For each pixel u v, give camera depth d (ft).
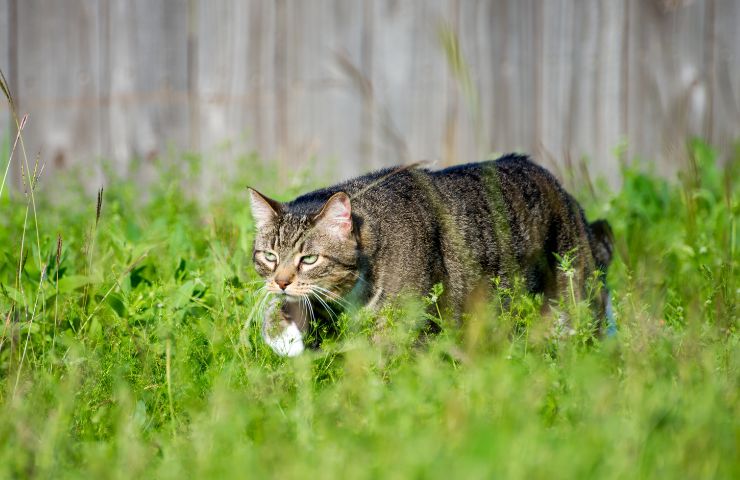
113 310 23.59
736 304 22.82
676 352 19.67
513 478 14.34
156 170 40.70
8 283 26.14
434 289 22.45
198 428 17.51
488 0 39.11
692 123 39.42
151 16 40.27
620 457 15.10
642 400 16.72
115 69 40.63
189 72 40.47
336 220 23.49
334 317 24.26
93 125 40.88
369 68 39.70
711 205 31.71
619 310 22.75
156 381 20.67
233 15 40.09
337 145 40.09
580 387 17.71
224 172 37.24
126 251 27.07
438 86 39.47
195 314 24.63
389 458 15.05
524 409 16.67
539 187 26.27
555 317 22.21
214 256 26.35
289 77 40.09
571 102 39.47
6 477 16.11
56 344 22.61
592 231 27.68
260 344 22.30
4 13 40.57
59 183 39.93
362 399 18.22
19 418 17.47
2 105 40.73
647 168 38.50
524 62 39.34
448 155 35.88
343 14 39.55
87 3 40.42
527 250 25.44
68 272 26.30
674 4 38.93
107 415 19.17
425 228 23.91
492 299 24.67
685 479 14.83
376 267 23.57
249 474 15.10
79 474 16.24
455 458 14.98
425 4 39.22
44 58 40.73
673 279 26.30
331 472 14.89
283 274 23.75
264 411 18.33
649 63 39.22
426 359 19.21
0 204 33.63
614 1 39.04
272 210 24.53
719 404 17.06
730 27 39.01
